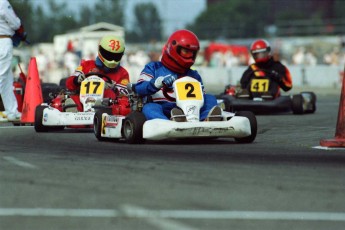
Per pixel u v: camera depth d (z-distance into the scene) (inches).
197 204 757.3
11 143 1305.4
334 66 4190.5
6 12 1801.2
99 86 1598.2
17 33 1851.6
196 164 997.2
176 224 685.3
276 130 1585.9
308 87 4178.2
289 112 2223.2
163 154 1107.9
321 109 2388.0
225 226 680.4
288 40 6279.5
